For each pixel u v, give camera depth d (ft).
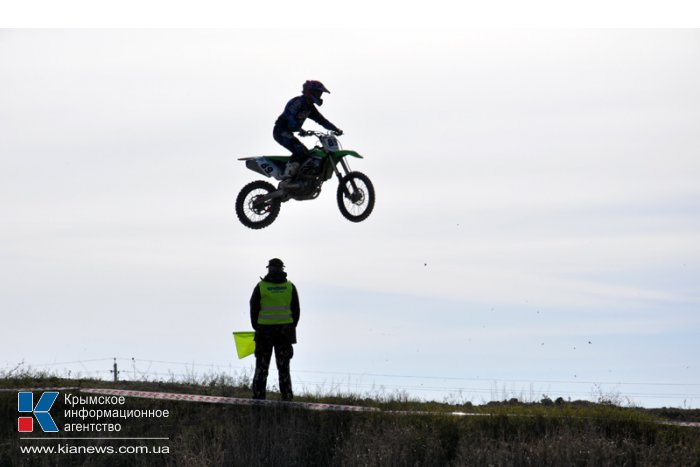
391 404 222.48
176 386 241.35
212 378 249.75
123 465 196.75
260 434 196.34
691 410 244.42
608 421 207.31
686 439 199.93
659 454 191.52
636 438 202.69
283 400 210.59
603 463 185.88
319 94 232.32
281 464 191.83
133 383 243.40
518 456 187.42
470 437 196.44
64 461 194.80
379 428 200.13
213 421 205.87
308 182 232.73
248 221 243.19
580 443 190.39
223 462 190.60
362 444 193.57
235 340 220.02
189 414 212.02
